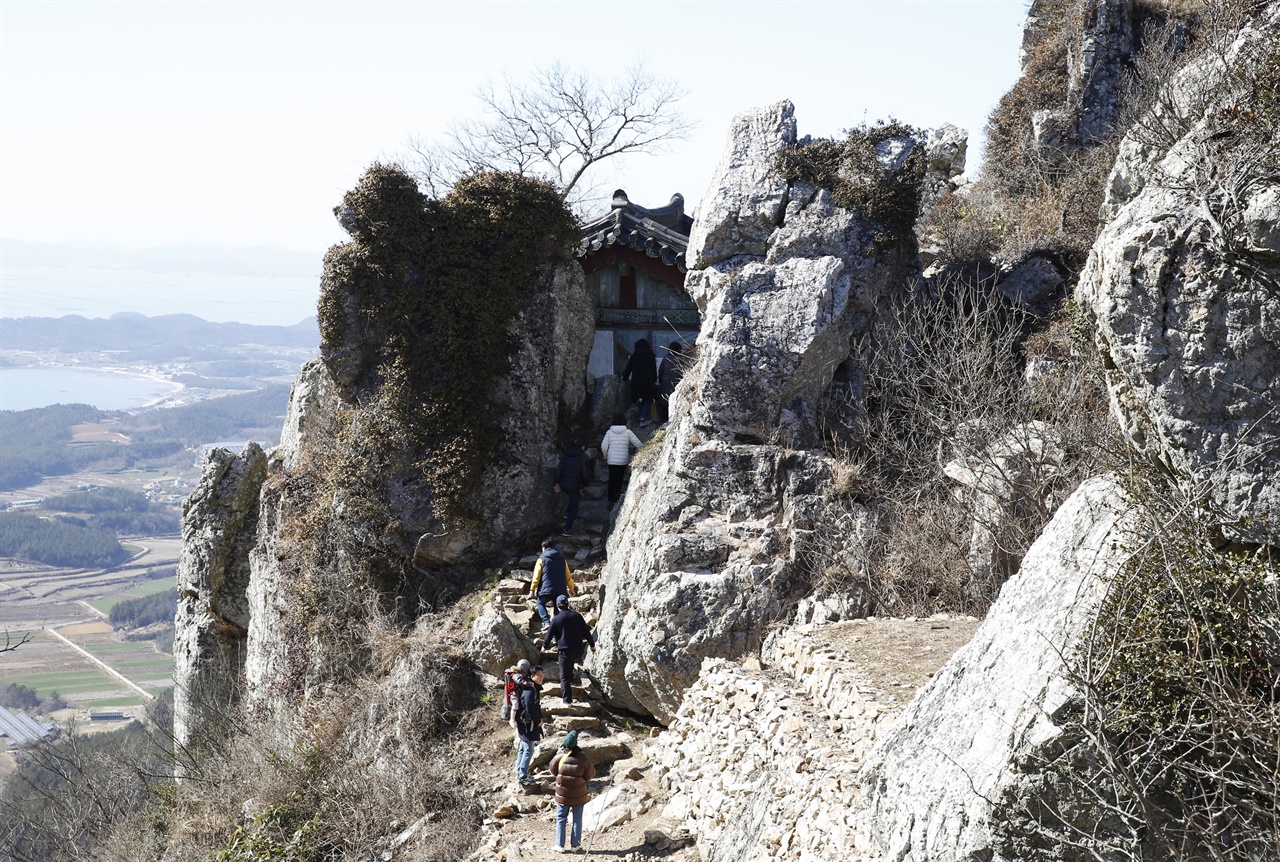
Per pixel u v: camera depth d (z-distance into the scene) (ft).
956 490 48.39
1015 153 84.64
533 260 65.82
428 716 51.11
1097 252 22.67
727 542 49.49
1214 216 19.84
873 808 25.98
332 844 45.93
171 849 53.52
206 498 77.77
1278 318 19.26
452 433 61.87
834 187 55.57
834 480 49.67
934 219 73.77
